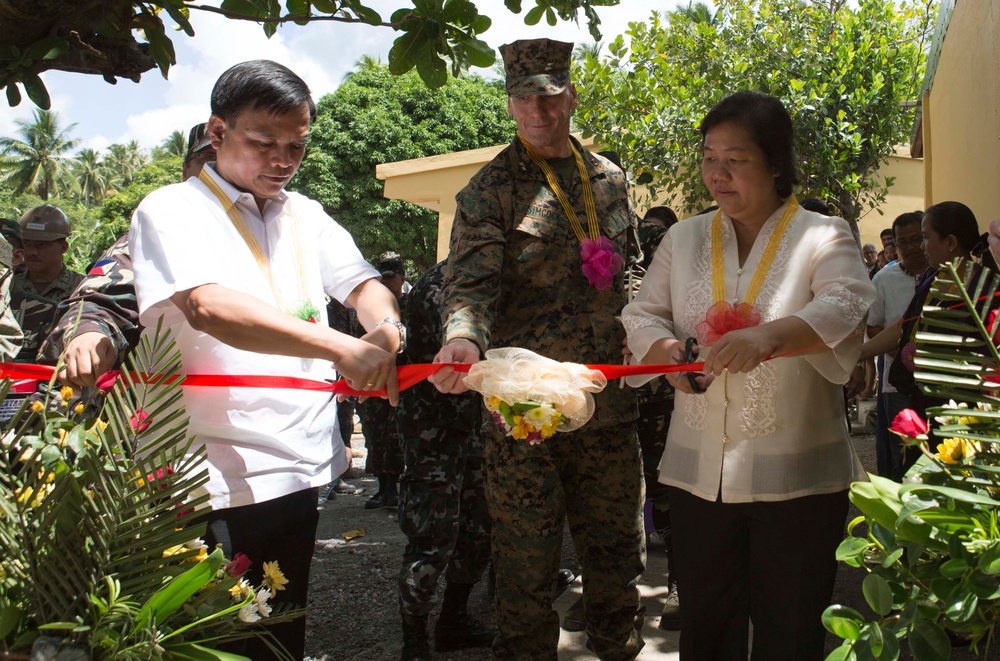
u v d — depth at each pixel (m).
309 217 2.71
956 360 1.83
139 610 1.63
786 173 2.61
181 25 3.05
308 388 2.44
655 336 2.67
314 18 3.13
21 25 2.74
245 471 2.33
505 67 3.19
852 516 5.13
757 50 11.66
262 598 1.93
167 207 2.31
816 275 2.54
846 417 2.72
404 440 3.95
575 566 4.99
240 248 2.40
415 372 2.42
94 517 1.65
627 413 3.09
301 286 2.55
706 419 2.62
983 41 5.64
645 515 5.23
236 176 2.43
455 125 25.95
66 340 2.24
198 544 1.97
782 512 2.54
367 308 2.66
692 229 2.81
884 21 11.46
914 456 3.92
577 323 3.09
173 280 2.22
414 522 3.82
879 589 1.70
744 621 2.73
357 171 25.48
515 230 3.06
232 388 2.35
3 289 3.06
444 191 13.80
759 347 2.30
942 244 4.18
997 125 5.03
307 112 2.41
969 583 1.63
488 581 4.68
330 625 4.33
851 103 10.69
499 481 3.02
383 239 25.34
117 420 1.74
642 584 4.73
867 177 12.75
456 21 3.23
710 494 2.60
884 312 6.16
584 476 3.12
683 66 11.72
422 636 3.86
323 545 5.77
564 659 3.83
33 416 1.79
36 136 66.69
